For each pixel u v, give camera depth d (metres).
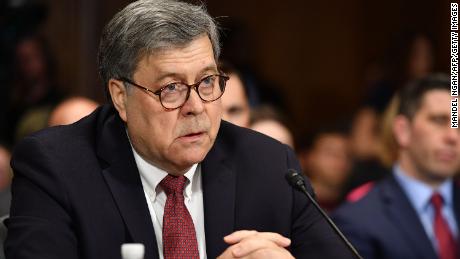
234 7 12.41
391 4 12.84
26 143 4.04
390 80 10.73
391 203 6.34
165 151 3.84
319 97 12.75
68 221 3.90
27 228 3.85
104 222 3.91
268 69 12.59
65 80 9.42
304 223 4.18
